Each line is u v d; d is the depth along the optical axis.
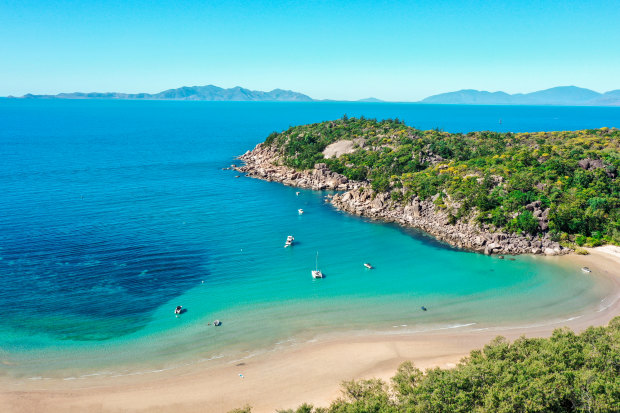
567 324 72.94
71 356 62.72
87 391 55.88
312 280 89.19
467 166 147.12
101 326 70.19
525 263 97.50
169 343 66.62
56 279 84.38
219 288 84.56
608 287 85.50
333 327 72.31
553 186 120.62
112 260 94.31
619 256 98.88
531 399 42.81
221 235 112.88
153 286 83.94
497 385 45.44
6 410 51.97
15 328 68.62
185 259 96.81
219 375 59.84
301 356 64.44
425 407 43.19
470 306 79.31
